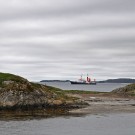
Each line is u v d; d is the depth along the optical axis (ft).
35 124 193.47
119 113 247.50
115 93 430.20
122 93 428.56
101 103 318.65
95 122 204.23
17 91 256.73
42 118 218.18
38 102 261.85
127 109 272.31
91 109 268.21
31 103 257.96
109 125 193.67
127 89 441.27
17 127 182.09
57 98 278.87
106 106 292.40
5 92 253.44
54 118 219.00
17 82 265.13
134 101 350.02
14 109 250.78
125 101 348.18
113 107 285.43
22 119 211.82
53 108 266.16
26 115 230.27
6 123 195.11
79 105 284.82
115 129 180.65
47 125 191.01
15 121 203.31
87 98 363.15
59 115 233.55
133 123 201.77
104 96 399.24
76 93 412.77
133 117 227.40
